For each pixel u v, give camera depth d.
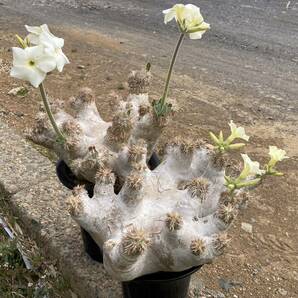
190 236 1.38
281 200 2.68
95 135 1.87
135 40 5.23
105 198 1.52
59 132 1.75
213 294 2.00
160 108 1.76
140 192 1.48
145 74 1.92
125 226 1.47
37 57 1.39
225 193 1.50
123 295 1.84
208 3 6.54
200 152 1.68
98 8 6.37
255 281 2.12
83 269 2.00
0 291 2.04
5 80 3.92
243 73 4.48
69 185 1.99
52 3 6.48
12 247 2.19
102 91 3.86
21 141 2.91
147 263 1.46
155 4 6.62
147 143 1.85
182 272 1.59
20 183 2.54
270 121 3.58
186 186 1.60
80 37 5.19
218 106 3.77
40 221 2.28
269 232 2.43
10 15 5.84
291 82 4.32
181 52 4.95
